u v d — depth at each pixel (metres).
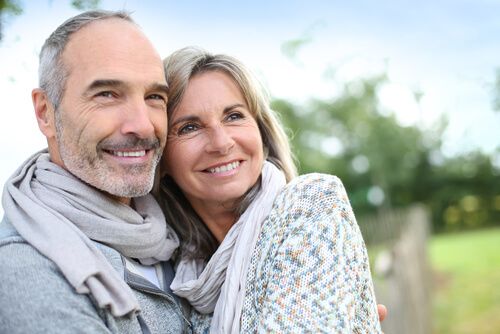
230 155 2.07
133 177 1.87
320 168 20.17
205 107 2.05
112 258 1.83
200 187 2.11
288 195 1.99
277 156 2.34
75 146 1.84
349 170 25.02
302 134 19.72
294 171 2.39
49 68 1.88
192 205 2.23
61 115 1.86
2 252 1.67
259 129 2.31
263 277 1.89
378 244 6.69
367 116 24.67
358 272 1.87
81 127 1.83
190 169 2.09
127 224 1.88
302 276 1.78
